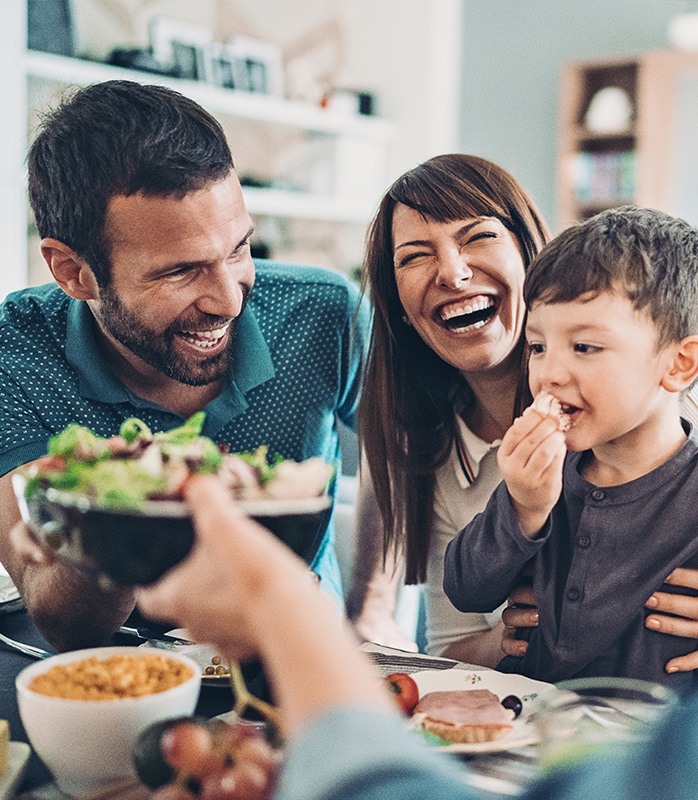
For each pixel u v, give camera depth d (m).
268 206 4.24
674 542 0.89
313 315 1.33
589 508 0.93
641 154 5.55
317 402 1.33
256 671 0.81
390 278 1.21
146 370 1.20
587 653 0.91
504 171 1.18
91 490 0.57
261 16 4.73
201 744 0.52
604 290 0.83
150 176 0.95
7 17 3.09
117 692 0.64
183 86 3.81
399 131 5.04
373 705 0.36
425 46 4.89
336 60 5.19
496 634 1.19
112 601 0.85
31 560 0.69
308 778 0.33
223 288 1.02
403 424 1.23
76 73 3.41
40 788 0.64
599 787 0.33
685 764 0.31
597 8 5.84
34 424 1.17
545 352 0.89
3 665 0.91
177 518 0.54
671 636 0.88
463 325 1.15
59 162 1.00
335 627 0.39
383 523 1.27
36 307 1.26
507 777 0.63
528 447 0.85
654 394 0.87
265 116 4.22
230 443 1.29
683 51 5.35
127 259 1.00
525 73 6.14
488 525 0.95
